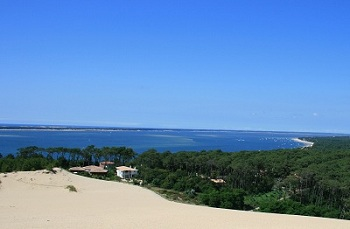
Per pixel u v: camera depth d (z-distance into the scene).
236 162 126.25
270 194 106.88
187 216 54.47
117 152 159.00
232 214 58.25
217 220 51.88
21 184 86.75
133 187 95.81
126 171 129.00
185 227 46.47
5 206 62.38
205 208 66.62
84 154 153.00
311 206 83.25
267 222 51.94
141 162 142.50
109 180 115.00
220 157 140.88
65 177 98.12
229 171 123.50
